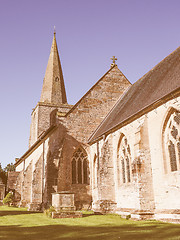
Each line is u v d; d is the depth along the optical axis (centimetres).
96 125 2759
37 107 4509
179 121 1498
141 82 2550
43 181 3022
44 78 4875
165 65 2162
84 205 2464
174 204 1460
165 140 1616
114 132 2275
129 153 2014
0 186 4578
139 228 1205
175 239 874
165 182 1552
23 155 4403
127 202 1953
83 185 2525
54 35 5197
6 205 4234
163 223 1397
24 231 1190
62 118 2652
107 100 2883
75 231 1152
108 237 967
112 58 3088
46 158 2992
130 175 1969
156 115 1695
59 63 4938
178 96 1491
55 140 2684
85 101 2789
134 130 1919
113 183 2198
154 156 1681
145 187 1647
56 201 1847
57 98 4647
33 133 4769
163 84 1820
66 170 2488
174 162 1530
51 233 1112
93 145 2600
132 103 2241
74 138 2630
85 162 2625
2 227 1352
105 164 2217
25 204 3481
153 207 1622
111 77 2984
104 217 1808
